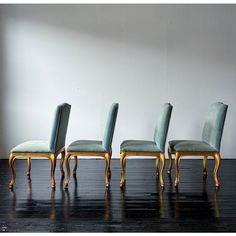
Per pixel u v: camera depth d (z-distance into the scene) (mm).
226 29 4887
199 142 3770
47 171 4188
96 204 2969
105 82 4895
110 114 3430
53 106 4891
